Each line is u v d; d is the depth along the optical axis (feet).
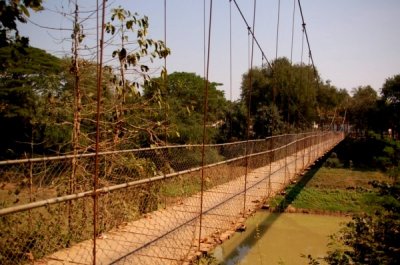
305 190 74.28
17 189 14.58
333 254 20.79
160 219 17.24
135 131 22.00
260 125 84.94
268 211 62.80
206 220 17.58
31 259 12.23
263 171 37.55
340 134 116.16
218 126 90.94
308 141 64.64
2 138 33.01
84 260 12.19
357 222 20.66
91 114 21.17
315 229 53.31
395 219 17.61
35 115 22.85
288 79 95.81
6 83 38.91
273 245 43.62
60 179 16.79
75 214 15.71
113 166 20.18
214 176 26.58
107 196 16.24
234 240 44.45
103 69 20.33
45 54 47.09
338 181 84.07
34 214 13.88
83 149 19.85
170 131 23.59
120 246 13.55
